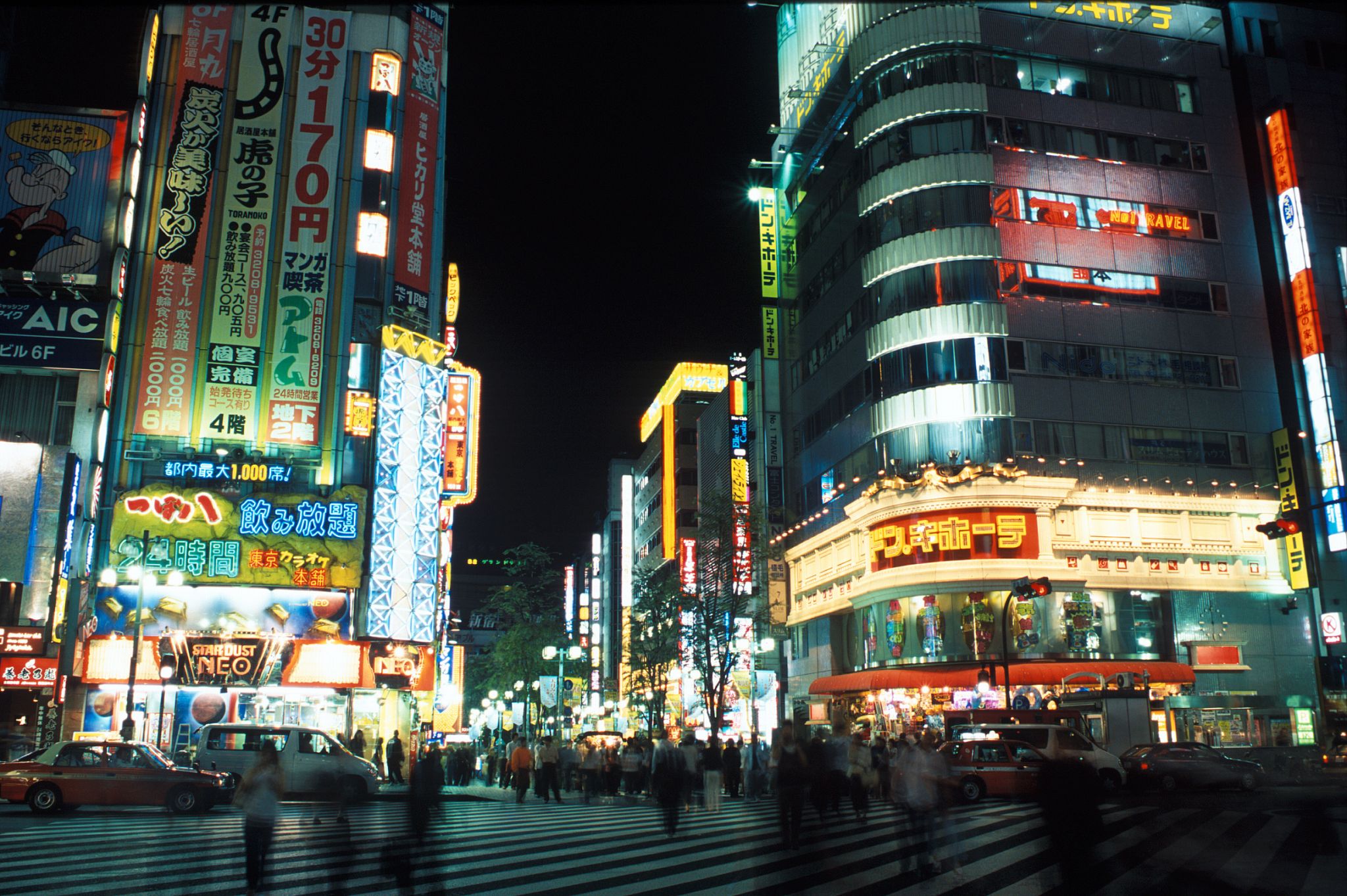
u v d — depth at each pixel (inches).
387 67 1739.7
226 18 1696.6
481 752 2279.8
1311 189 1892.2
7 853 591.2
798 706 2161.7
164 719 1460.4
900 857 578.2
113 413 1530.5
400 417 1641.2
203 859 571.8
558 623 2368.4
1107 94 1881.2
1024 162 1790.1
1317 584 1712.6
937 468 1651.1
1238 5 2006.6
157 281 1578.5
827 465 2047.2
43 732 1330.0
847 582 1916.8
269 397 1577.3
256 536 1517.0
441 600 2070.6
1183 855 570.6
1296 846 610.2
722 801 1131.3
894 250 1774.1
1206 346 1813.5
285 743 1027.3
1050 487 1633.9
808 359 2194.9
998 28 1835.6
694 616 1835.6
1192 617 1692.9
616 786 1253.7
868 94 1897.1
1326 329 1811.0
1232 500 1743.4
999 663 1569.9
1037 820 790.5
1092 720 1273.4
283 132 1668.3
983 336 1694.1
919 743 516.7
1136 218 1831.9
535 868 542.3
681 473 3048.7
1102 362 1743.4
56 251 1544.0
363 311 1646.2
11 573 1430.9
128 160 1598.2
